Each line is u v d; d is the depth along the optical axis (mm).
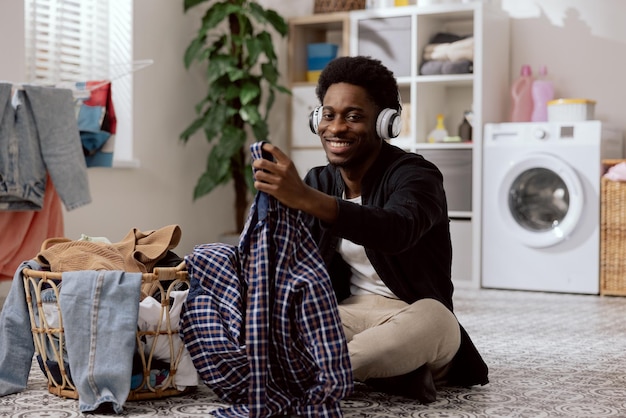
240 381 1862
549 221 4652
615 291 4461
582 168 4496
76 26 4262
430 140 4973
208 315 1891
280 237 1751
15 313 2010
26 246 3025
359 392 2074
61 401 1934
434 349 1954
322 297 1737
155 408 1868
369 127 1925
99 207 4277
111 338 1842
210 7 4902
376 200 1951
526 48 5086
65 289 1866
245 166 4957
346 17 5105
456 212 4820
